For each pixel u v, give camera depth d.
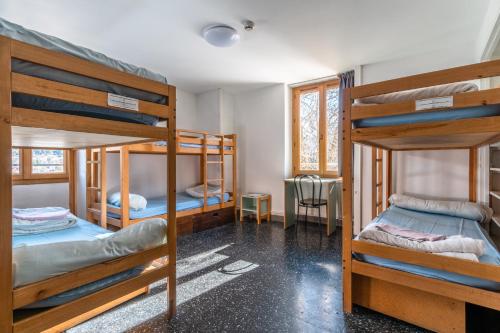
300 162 4.59
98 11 2.27
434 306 1.52
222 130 4.86
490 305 1.33
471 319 1.65
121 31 2.64
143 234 1.59
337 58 3.36
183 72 3.90
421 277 1.50
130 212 3.16
